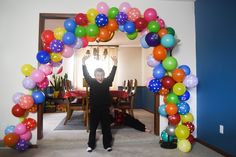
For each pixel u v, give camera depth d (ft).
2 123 10.42
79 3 11.03
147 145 10.62
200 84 11.18
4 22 10.60
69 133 12.23
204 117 10.79
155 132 11.65
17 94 9.76
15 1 10.70
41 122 11.02
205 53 10.69
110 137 9.96
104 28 9.62
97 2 11.10
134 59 25.80
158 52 9.29
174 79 9.72
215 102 9.86
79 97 14.17
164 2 11.48
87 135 11.79
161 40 9.32
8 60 10.56
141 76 25.72
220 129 9.46
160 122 11.41
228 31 8.92
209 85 10.35
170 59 9.43
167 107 9.83
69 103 14.61
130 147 10.30
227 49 8.99
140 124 12.85
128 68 25.80
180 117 10.11
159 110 10.51
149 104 21.89
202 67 10.98
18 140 9.45
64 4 10.96
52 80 22.48
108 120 9.90
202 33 10.96
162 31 9.51
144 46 9.87
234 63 8.55
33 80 9.48
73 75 24.67
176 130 9.58
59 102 22.12
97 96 9.66
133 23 9.50
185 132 9.36
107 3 11.18
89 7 11.05
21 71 10.32
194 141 11.21
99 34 9.58
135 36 9.98
